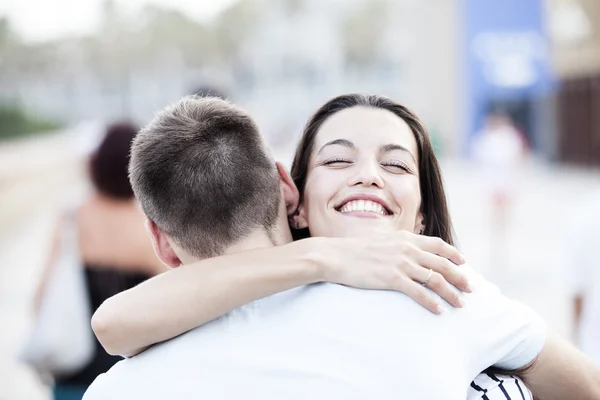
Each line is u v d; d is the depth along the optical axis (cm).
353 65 7394
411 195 149
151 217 136
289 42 6531
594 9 1966
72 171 2041
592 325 285
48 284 276
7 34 4725
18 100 3472
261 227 135
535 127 2242
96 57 6631
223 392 122
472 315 127
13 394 454
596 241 284
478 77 1805
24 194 1548
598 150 1994
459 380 120
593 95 2008
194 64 7631
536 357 133
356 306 124
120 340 129
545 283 715
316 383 119
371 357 119
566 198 1466
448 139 2748
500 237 993
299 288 131
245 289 126
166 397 123
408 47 3123
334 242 133
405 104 161
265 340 124
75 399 274
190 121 134
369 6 7319
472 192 1672
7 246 1120
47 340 267
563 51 2100
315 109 163
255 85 6900
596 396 136
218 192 130
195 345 126
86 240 275
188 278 129
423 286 127
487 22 1742
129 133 277
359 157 149
